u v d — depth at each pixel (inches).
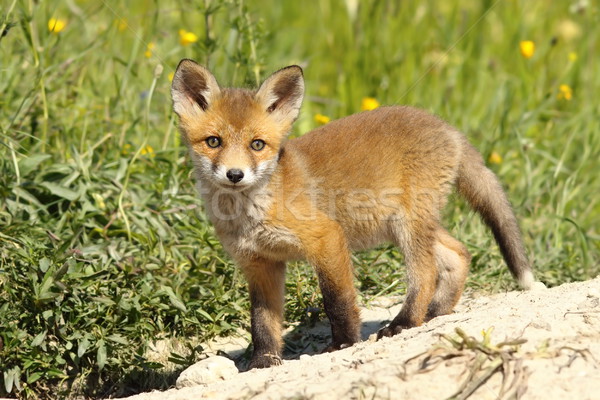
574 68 684.7
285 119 379.6
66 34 577.6
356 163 390.9
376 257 457.4
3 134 420.5
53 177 450.6
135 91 568.7
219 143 370.0
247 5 513.3
